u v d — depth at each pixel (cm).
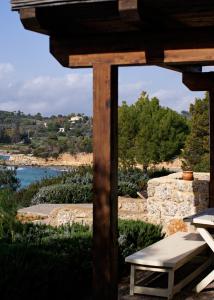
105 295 481
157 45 463
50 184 1600
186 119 2881
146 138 2784
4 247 560
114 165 484
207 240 601
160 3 413
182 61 455
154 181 964
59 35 496
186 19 430
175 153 2808
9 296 478
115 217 486
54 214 1134
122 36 475
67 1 438
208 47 448
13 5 461
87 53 489
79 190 1356
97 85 483
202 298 591
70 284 577
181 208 931
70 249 607
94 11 448
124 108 2866
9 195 701
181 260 588
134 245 740
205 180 965
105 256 480
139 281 624
